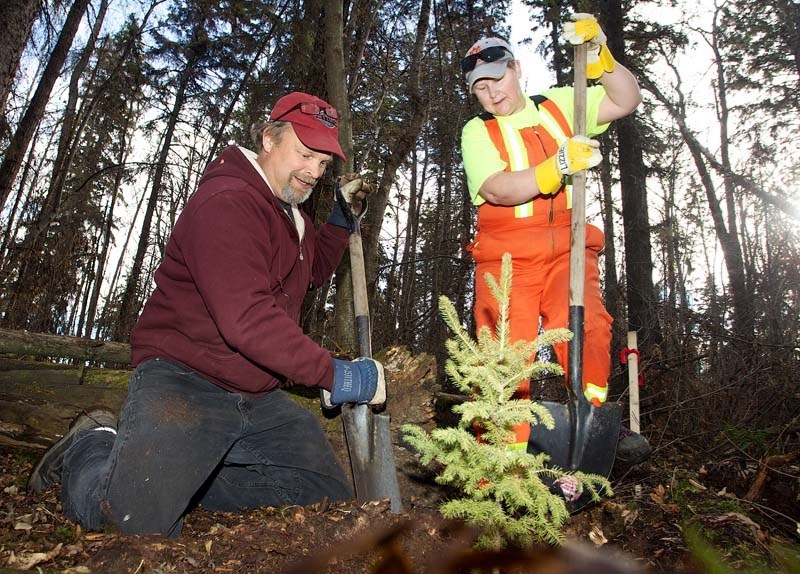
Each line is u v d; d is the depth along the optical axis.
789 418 5.18
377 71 9.86
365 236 8.88
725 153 16.98
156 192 16.16
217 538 2.16
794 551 2.19
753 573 1.87
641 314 8.70
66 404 3.57
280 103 2.70
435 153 18.77
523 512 2.26
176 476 2.38
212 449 2.50
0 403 3.48
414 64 9.74
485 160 2.85
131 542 2.09
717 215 14.54
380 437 2.69
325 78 7.16
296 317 2.90
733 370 5.76
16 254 8.28
